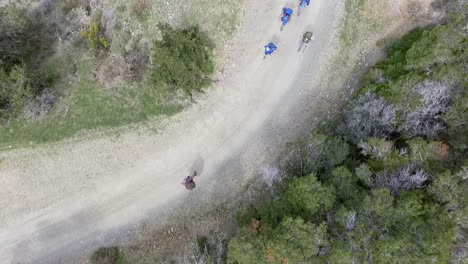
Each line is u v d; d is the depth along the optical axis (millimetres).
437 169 24875
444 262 21391
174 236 32906
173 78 32969
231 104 34031
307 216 25484
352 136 29031
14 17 35469
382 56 32906
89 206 34156
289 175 30188
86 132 35062
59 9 39406
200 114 34219
